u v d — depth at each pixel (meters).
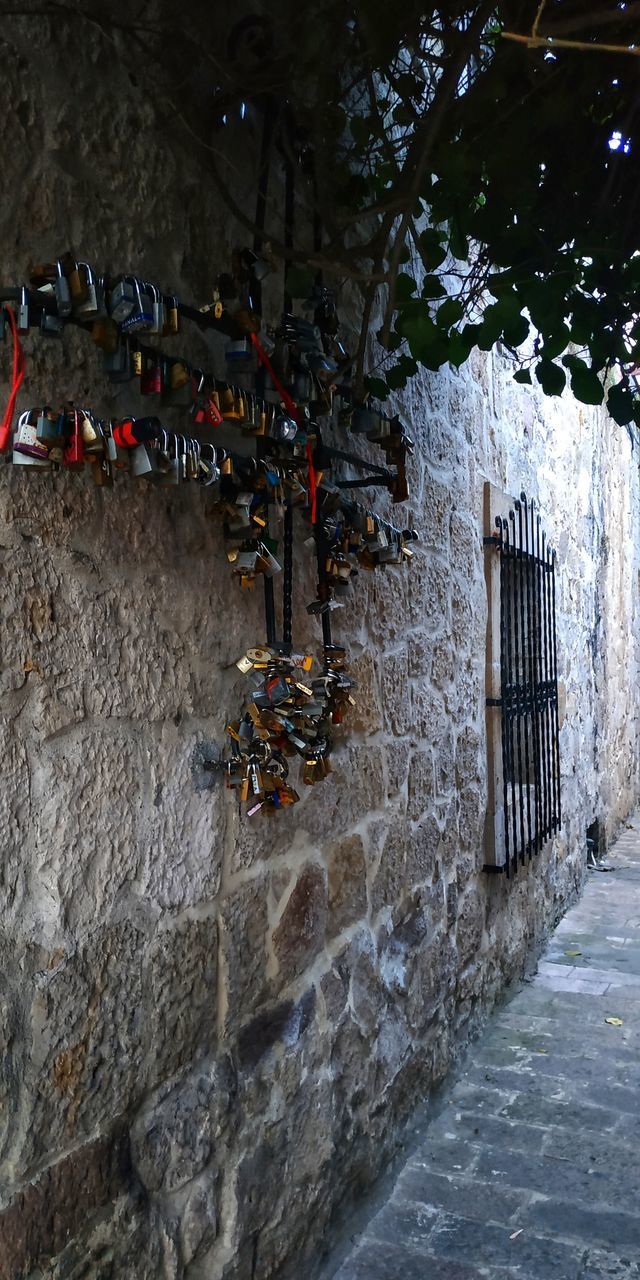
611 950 5.04
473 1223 2.66
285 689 1.89
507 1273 2.45
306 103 2.21
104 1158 1.64
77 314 1.41
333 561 2.28
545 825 4.90
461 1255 2.52
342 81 2.35
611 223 2.17
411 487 3.14
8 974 1.43
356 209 2.39
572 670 6.07
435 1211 2.72
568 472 5.97
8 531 1.43
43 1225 1.50
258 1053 2.13
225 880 1.99
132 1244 1.70
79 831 1.57
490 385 4.18
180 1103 1.85
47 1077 1.50
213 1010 1.96
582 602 6.47
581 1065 3.62
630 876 6.76
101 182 1.64
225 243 2.00
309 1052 2.36
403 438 2.55
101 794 1.62
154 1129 1.77
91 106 1.61
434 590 3.38
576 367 2.12
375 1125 2.75
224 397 1.75
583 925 5.53
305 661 2.02
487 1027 3.96
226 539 1.95
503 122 2.03
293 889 2.29
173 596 1.80
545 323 2.10
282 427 1.92
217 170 1.96
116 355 1.51
